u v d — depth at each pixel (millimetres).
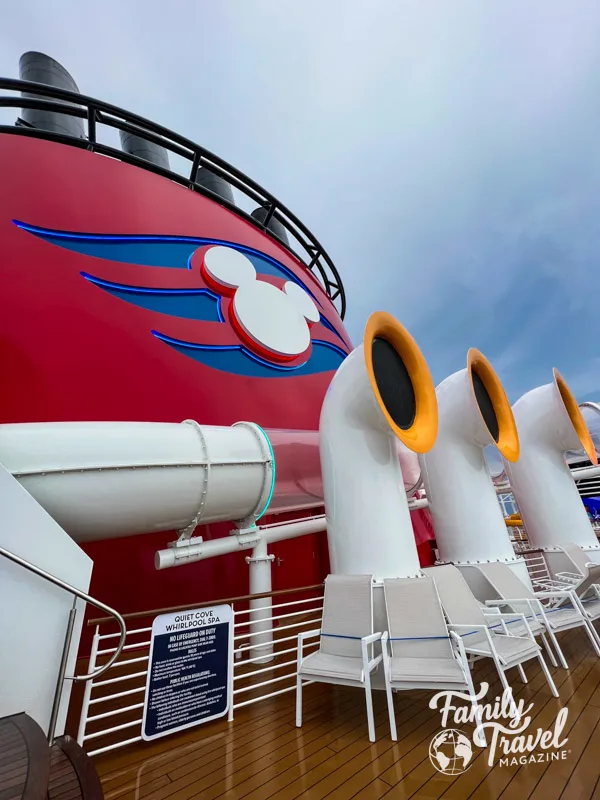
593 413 8680
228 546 4258
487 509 5547
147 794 2455
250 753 2865
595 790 2238
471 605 4008
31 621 2439
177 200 8922
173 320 6973
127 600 4992
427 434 4523
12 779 1493
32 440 3031
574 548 6109
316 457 6219
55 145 7793
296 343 8672
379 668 3639
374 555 3963
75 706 3852
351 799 2295
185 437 3834
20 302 5473
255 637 4773
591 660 4258
